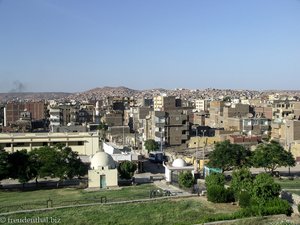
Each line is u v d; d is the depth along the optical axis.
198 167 86.12
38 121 181.00
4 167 64.38
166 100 181.50
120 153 89.00
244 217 43.62
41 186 70.06
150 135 131.12
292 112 154.25
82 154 96.44
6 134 93.38
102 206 52.12
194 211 48.88
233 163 75.56
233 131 130.38
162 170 90.38
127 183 72.19
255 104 192.88
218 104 161.88
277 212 44.81
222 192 52.91
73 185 70.62
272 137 126.69
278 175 80.00
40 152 68.38
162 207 51.12
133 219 46.06
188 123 127.25
